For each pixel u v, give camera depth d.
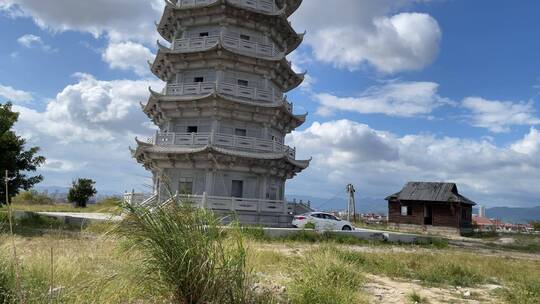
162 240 7.74
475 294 13.50
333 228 38.97
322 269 11.63
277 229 30.98
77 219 30.52
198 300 7.65
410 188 65.12
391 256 21.78
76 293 7.87
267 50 45.31
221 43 42.34
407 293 12.63
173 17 46.72
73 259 10.01
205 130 43.62
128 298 7.88
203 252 7.80
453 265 18.22
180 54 43.91
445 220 60.78
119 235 8.11
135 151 45.50
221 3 43.84
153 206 8.11
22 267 8.65
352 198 65.12
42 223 29.30
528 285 14.31
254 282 9.57
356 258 18.16
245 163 42.09
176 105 43.28
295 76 49.31
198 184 42.53
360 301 10.49
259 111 43.56
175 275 7.69
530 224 90.31
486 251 35.19
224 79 44.28
